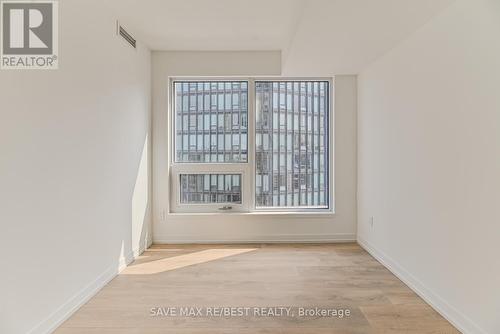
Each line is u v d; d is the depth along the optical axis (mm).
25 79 1800
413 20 2406
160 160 4078
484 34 1829
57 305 2053
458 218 2059
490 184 1782
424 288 2457
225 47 3930
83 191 2375
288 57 3402
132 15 3016
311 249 3836
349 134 4164
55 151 2041
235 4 2801
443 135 2230
